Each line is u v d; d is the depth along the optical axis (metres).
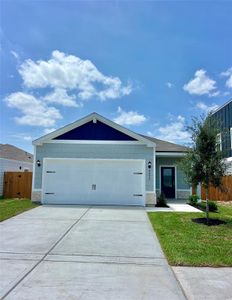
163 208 14.28
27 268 5.43
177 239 7.75
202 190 18.92
